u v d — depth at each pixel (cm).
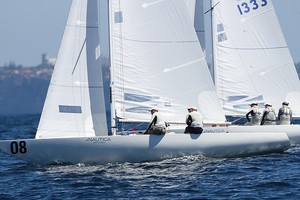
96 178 8188
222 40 12162
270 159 9456
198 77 9956
